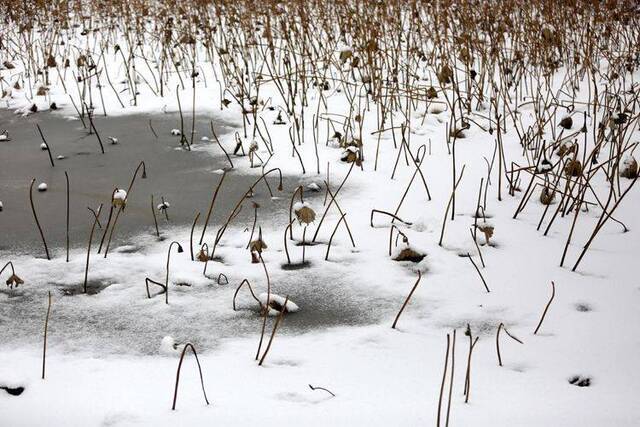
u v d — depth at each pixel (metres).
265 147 5.16
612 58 6.52
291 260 3.36
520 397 2.24
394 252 3.36
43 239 3.34
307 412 2.16
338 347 2.59
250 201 4.14
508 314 2.84
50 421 2.13
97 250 3.49
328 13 8.18
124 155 5.04
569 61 7.00
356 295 3.03
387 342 2.62
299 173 4.63
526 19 7.27
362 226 3.75
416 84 6.55
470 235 3.61
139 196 4.24
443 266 3.27
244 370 2.43
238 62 7.48
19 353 2.56
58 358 2.52
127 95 6.68
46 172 4.70
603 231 3.70
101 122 5.91
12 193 4.31
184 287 3.10
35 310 2.90
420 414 2.14
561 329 2.72
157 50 8.23
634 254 3.40
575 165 3.86
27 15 9.13
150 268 3.27
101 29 9.12
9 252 3.48
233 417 2.14
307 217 3.28
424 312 2.87
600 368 2.45
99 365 2.46
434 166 4.71
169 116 6.02
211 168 4.76
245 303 2.96
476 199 4.12
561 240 3.58
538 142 4.80
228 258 3.39
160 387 2.31
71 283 3.14
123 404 2.21
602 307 2.89
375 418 2.12
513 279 3.14
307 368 2.45
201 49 8.10
